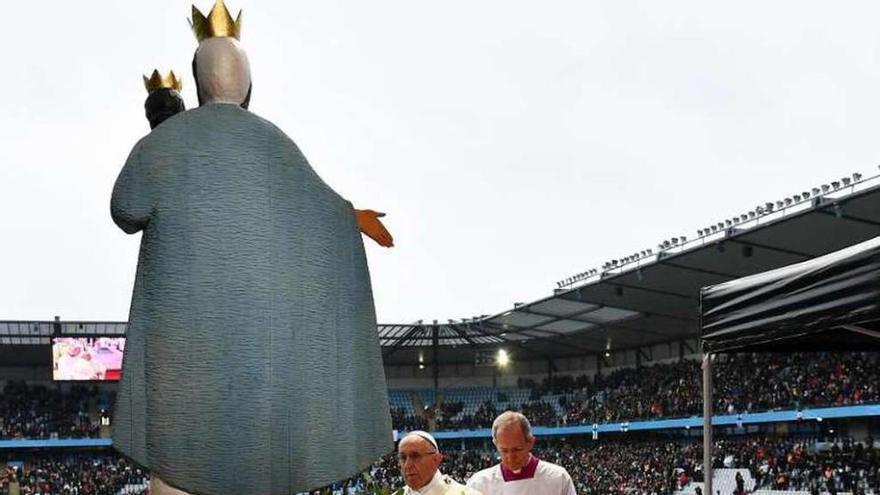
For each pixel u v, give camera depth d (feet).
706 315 24.27
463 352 225.56
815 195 107.55
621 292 154.51
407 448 15.48
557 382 231.09
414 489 15.64
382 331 203.10
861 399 127.85
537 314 178.70
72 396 214.69
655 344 215.92
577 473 166.91
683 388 176.55
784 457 130.93
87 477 181.06
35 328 194.70
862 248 18.58
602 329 194.29
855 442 142.00
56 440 190.49
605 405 196.24
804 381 147.84
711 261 133.39
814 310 19.92
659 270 139.64
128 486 173.17
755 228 115.03
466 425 209.15
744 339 22.54
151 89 10.18
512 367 244.42
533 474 19.81
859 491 107.86
